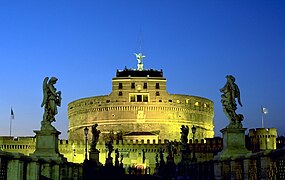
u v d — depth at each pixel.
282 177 22.56
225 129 35.31
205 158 131.38
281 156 22.62
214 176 37.25
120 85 184.50
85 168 49.03
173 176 62.03
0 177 23.77
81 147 143.50
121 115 181.12
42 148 34.66
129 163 143.88
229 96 35.91
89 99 189.88
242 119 35.69
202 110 194.00
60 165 34.88
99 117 184.62
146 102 182.25
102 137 181.00
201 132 190.62
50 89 35.62
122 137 170.25
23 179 27.06
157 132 177.88
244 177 29.31
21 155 25.62
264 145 128.88
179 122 184.25
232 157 32.09
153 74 191.75
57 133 35.31
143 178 63.94
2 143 141.12
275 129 129.88
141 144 145.12
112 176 62.12
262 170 25.00
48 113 35.38
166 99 184.00
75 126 194.50
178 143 132.38
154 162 143.38
